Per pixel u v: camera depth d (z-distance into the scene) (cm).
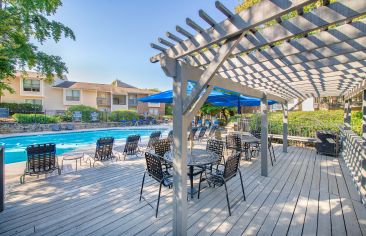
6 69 632
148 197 343
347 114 655
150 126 2047
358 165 390
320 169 516
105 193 358
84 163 574
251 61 275
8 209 298
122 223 265
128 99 2758
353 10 135
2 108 1559
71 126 1608
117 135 1539
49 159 430
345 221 274
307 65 316
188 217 282
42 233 241
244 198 339
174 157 242
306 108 1512
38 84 2153
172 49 224
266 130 466
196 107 253
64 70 855
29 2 643
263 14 147
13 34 639
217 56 192
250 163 579
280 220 276
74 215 284
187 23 181
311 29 157
